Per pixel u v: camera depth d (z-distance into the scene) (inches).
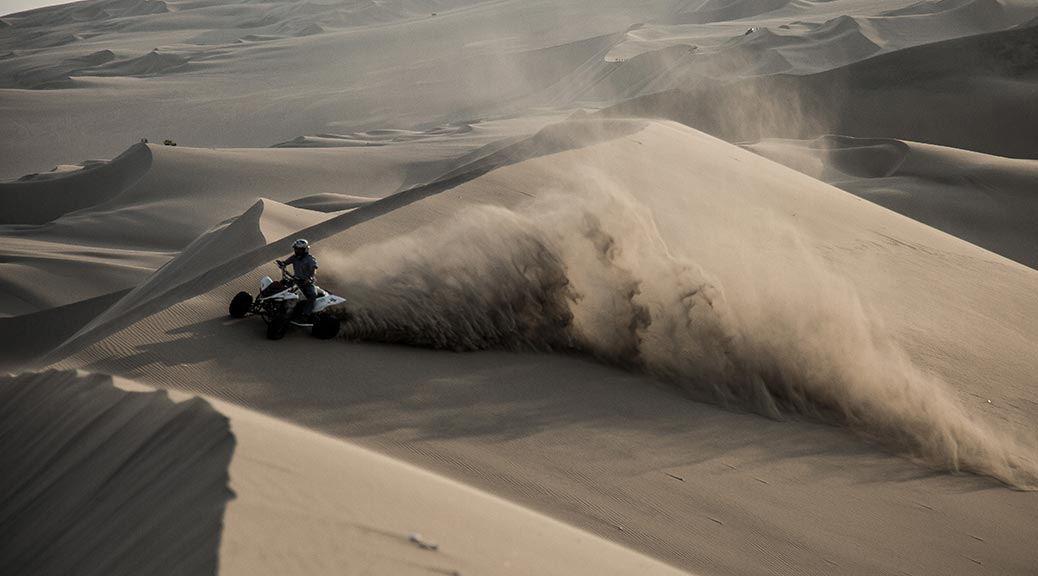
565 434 612.7
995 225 3346.5
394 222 943.0
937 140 5836.6
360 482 385.4
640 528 507.5
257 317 700.0
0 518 434.3
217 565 260.1
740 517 548.7
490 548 360.8
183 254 2049.7
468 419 604.1
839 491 618.8
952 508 623.5
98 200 4874.5
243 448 362.0
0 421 543.8
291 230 1857.8
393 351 695.7
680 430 665.6
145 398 471.5
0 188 4992.6
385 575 294.2
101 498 383.6
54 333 1894.7
